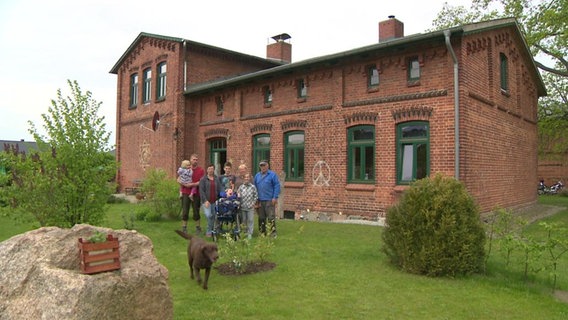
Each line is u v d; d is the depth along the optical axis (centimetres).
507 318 532
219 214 1002
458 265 702
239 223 1029
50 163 840
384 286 652
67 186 830
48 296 388
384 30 1714
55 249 432
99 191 875
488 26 1272
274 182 1053
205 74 2131
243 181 1044
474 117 1223
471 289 642
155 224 1275
